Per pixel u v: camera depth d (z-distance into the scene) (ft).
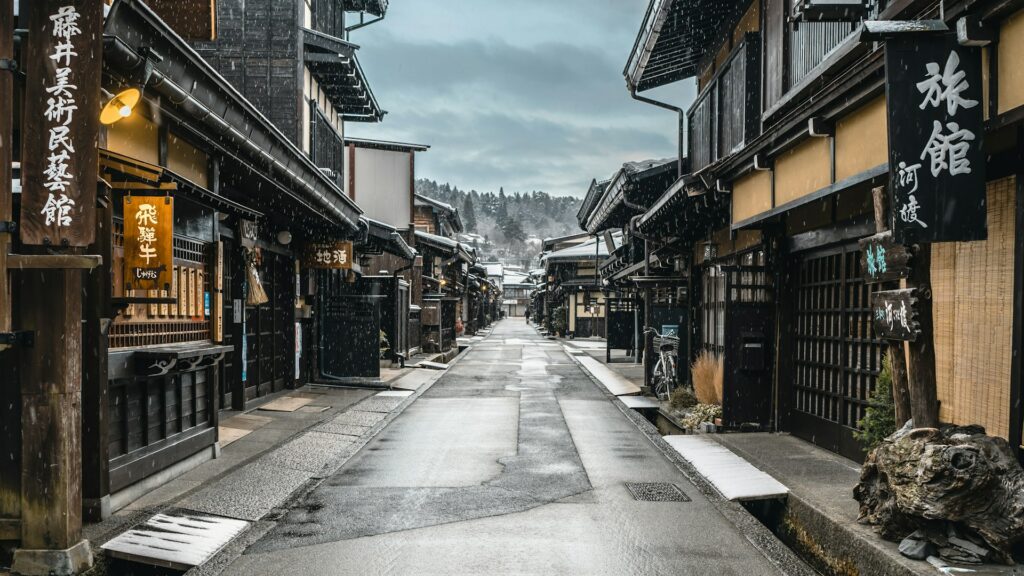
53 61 15.23
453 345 110.01
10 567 15.57
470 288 164.96
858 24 23.24
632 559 17.34
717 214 43.42
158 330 22.38
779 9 31.99
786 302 32.73
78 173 15.23
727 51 42.93
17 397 15.93
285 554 17.61
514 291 413.59
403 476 26.27
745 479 23.63
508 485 24.86
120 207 19.90
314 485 24.81
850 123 21.66
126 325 20.74
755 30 36.70
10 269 15.30
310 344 54.34
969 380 19.02
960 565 14.42
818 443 29.50
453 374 69.05
